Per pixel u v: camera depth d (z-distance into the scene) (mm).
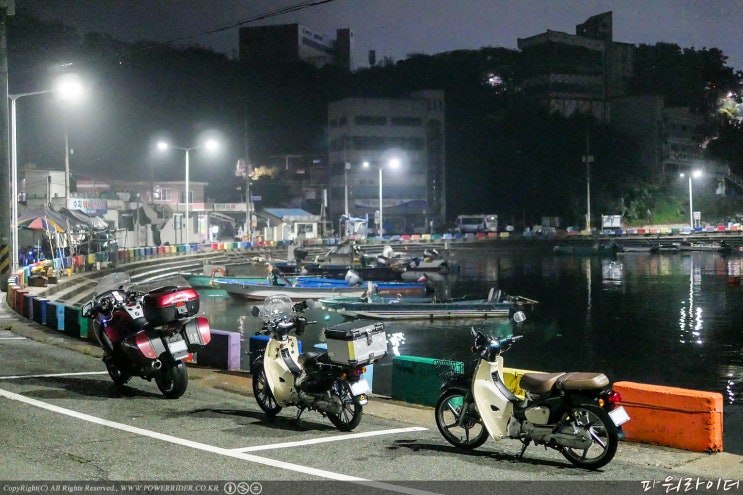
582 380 7617
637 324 33062
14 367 13914
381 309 33625
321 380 9320
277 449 8539
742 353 25734
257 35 136875
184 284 13852
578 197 105062
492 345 8250
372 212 98812
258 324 31953
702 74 135625
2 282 30172
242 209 81812
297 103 121750
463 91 119188
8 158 30219
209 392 11992
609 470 7770
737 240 89312
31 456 8133
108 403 10914
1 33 29422
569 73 116562
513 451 8555
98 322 11828
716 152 120750
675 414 8648
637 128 116375
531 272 60438
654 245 83125
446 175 108438
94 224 50562
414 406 11055
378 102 99500
